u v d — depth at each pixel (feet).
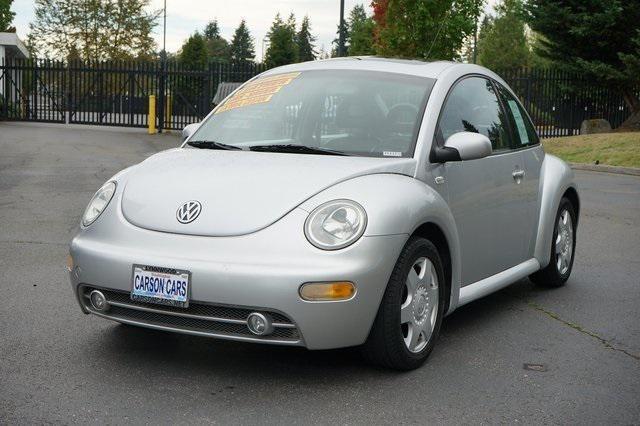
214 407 12.12
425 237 14.89
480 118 17.38
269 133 15.98
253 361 14.28
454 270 15.24
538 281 21.15
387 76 16.62
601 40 84.12
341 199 13.04
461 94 16.93
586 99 88.99
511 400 12.76
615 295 20.54
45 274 20.93
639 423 11.94
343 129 15.47
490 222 16.99
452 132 15.97
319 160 14.40
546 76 87.86
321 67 17.49
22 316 16.84
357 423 11.67
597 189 46.62
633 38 80.23
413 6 73.97
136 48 174.91
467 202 15.97
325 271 12.29
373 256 12.66
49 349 14.66
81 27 172.04
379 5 82.94
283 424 11.55
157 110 93.61
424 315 14.28
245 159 14.73
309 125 15.80
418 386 13.28
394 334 13.38
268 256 12.48
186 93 92.02
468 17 73.87
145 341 15.29
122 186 14.46
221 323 12.73
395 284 13.24
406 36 74.59
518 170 18.39
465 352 15.29
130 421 11.47
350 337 12.70
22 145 63.82
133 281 13.00
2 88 106.42
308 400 12.51
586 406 12.60
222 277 12.39
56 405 11.97
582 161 64.34
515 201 18.16
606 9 80.33
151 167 14.97
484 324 17.43
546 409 12.42
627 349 15.84
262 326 12.39
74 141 70.79
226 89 78.89
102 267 13.29
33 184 40.32
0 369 13.48
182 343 15.21
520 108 20.06
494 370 14.25
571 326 17.46
